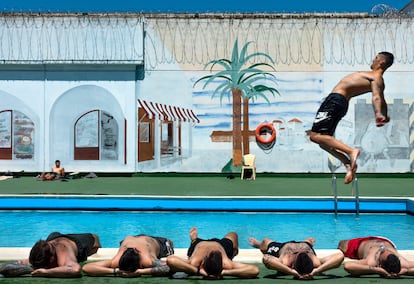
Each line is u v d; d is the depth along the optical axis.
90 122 19.03
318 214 11.51
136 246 5.82
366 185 15.73
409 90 18.86
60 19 18.70
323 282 5.43
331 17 18.89
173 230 9.79
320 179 17.94
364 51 18.88
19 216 11.35
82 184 15.61
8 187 14.55
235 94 19.03
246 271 5.54
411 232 9.54
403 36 18.86
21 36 18.73
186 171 19.03
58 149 19.02
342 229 9.85
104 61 18.73
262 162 18.94
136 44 18.77
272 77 19.00
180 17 18.95
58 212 11.82
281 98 18.97
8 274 5.50
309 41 18.94
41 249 5.54
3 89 19.03
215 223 10.52
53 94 19.02
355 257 6.30
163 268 5.57
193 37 19.03
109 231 9.74
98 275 5.59
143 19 18.88
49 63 18.72
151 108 18.97
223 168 19.03
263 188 14.60
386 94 18.91
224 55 19.02
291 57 18.95
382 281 5.46
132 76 18.98
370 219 10.94
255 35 19.00
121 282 5.39
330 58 18.94
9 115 19.03
